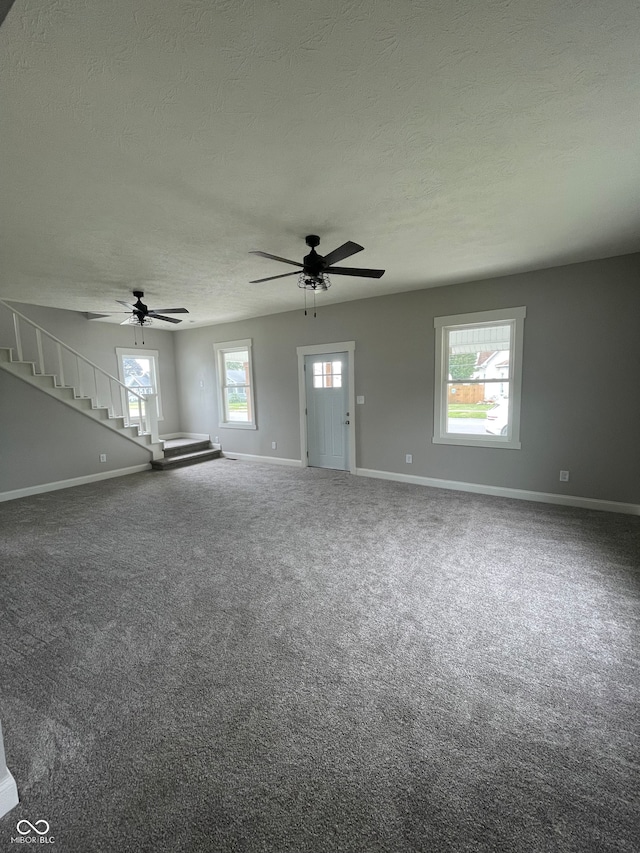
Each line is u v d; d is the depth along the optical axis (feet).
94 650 6.81
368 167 6.93
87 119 5.41
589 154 6.68
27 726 5.29
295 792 4.36
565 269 13.28
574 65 4.72
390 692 5.76
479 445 15.62
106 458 20.07
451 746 4.88
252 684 5.98
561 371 13.66
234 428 24.20
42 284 14.25
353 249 8.67
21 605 8.24
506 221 9.48
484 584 8.74
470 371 16.11
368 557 10.21
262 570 9.62
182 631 7.29
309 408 20.80
